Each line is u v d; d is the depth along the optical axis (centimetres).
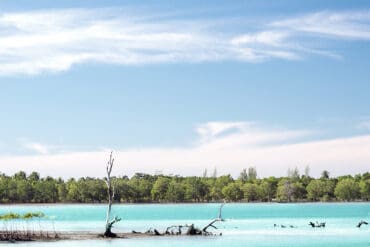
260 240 8994
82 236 9056
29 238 8581
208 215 18375
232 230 11256
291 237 9550
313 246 8250
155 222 14562
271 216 17225
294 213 19062
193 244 8212
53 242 8212
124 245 7956
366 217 16125
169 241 8525
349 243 8675
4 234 8569
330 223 13462
